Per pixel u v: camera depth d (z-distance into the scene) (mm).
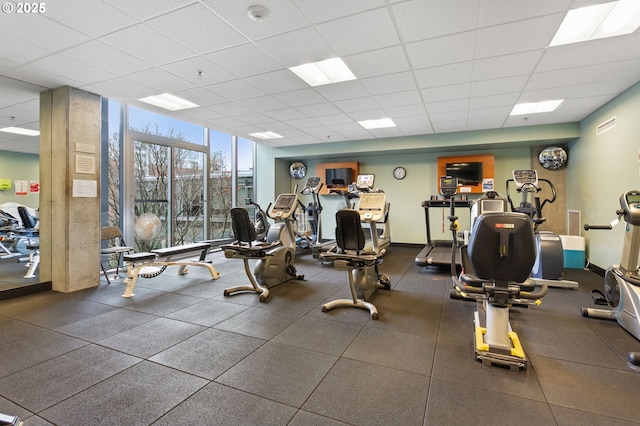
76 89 4188
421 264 5250
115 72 3707
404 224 8289
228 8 2500
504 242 2051
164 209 6375
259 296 3914
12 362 2326
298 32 2873
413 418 1731
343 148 7980
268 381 2094
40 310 3445
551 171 6766
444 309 3486
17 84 4035
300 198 9469
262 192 9062
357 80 4043
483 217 2127
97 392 1966
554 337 2779
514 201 7223
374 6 2480
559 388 2018
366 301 3754
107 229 4770
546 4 2447
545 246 4445
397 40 3014
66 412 1776
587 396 1934
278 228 6129
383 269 5586
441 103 4941
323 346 2600
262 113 5535
